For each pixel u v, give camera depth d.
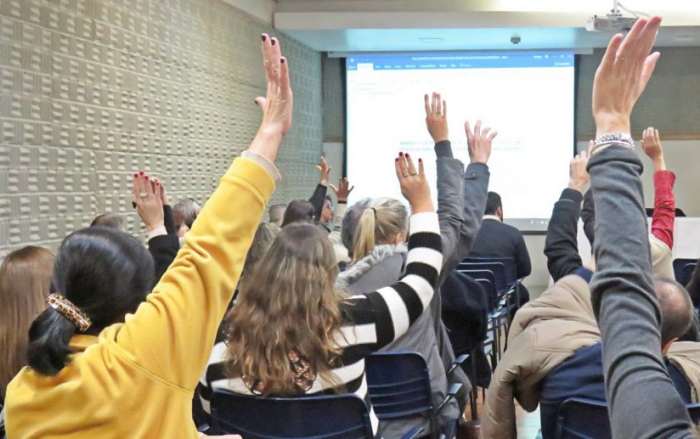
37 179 4.16
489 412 2.33
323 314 2.06
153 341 1.20
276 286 2.08
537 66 9.21
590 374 2.15
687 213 9.56
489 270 4.93
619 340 0.89
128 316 1.24
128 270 1.30
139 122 5.33
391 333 2.08
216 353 2.22
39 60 4.17
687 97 9.51
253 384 2.12
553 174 9.27
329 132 9.72
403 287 2.10
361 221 2.89
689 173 9.54
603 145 1.02
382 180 9.45
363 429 2.17
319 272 2.08
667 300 1.95
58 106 4.34
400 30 8.12
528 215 9.31
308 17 8.05
